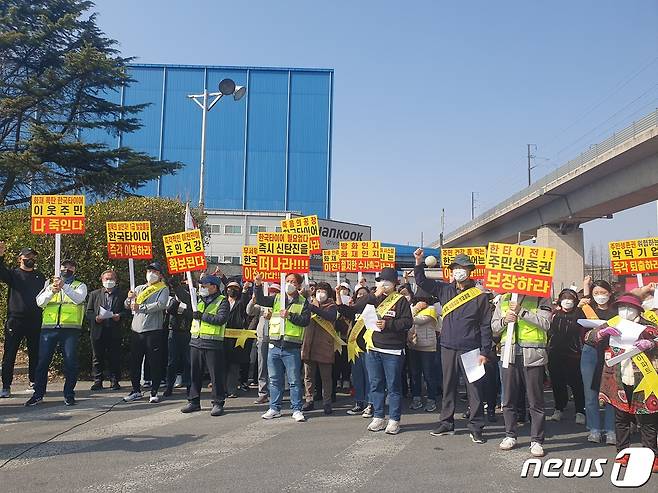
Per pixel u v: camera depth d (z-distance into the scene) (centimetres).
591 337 603
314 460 573
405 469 548
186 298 937
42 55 2320
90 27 2441
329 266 1248
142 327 870
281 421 760
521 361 633
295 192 4666
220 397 790
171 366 927
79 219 852
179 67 4688
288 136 4709
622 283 1123
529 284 630
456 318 681
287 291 780
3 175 2236
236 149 4672
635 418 582
